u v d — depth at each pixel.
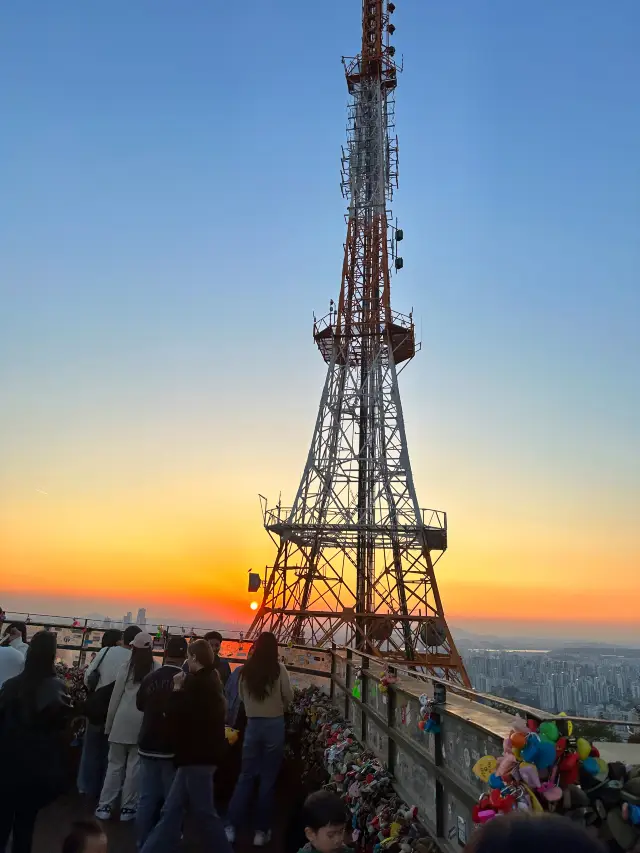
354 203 48.69
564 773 4.04
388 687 7.98
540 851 1.72
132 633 9.68
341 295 46.91
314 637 36.12
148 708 7.15
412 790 6.84
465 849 1.91
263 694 7.95
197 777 6.29
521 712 4.45
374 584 39.12
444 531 37.38
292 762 10.74
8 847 6.01
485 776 4.46
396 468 42.09
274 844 7.52
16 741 6.05
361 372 46.25
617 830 3.89
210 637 10.49
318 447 43.22
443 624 35.91
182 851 6.61
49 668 6.39
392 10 52.53
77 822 3.79
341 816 4.46
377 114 50.00
